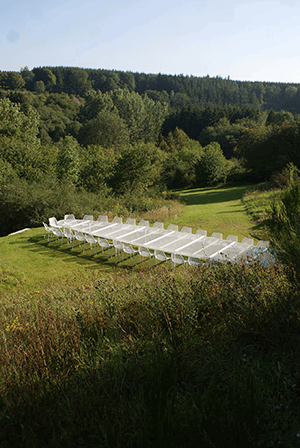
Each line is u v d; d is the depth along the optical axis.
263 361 3.06
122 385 2.97
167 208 17.89
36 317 4.62
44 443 2.44
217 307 3.88
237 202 20.66
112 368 3.23
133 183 25.02
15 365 3.50
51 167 22.44
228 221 14.78
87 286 6.23
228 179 36.12
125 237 10.62
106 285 5.89
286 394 2.50
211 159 35.91
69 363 3.38
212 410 2.29
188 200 24.73
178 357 3.21
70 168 23.92
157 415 2.21
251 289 3.94
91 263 10.11
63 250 11.59
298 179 3.88
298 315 3.27
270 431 2.23
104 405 2.73
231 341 3.34
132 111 68.44
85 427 2.48
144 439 2.12
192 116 73.00
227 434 2.10
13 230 17.06
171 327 3.74
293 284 3.64
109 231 11.56
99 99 65.38
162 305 4.18
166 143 55.81
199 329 3.75
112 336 3.95
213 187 34.41
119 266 9.68
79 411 2.69
